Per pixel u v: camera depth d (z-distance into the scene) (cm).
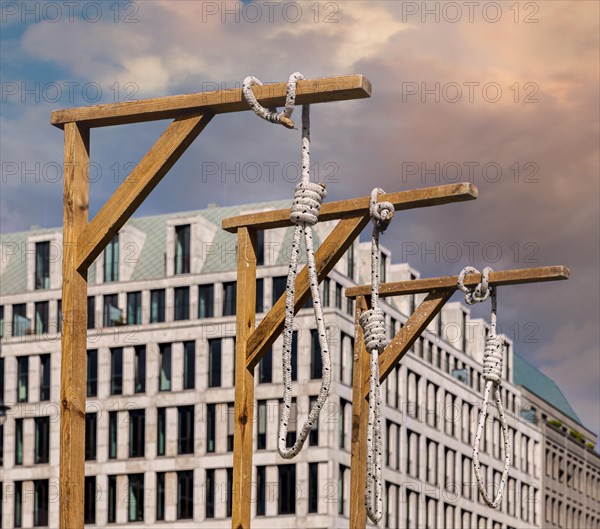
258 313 7756
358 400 2247
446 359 9281
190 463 7812
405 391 8462
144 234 8538
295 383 7550
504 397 10456
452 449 9200
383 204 1523
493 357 1892
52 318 8262
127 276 8238
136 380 8025
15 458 8162
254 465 7519
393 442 8262
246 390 1758
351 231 1747
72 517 1320
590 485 12612
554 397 12962
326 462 7406
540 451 11162
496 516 10000
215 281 7969
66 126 1408
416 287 2194
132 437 7969
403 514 8325
